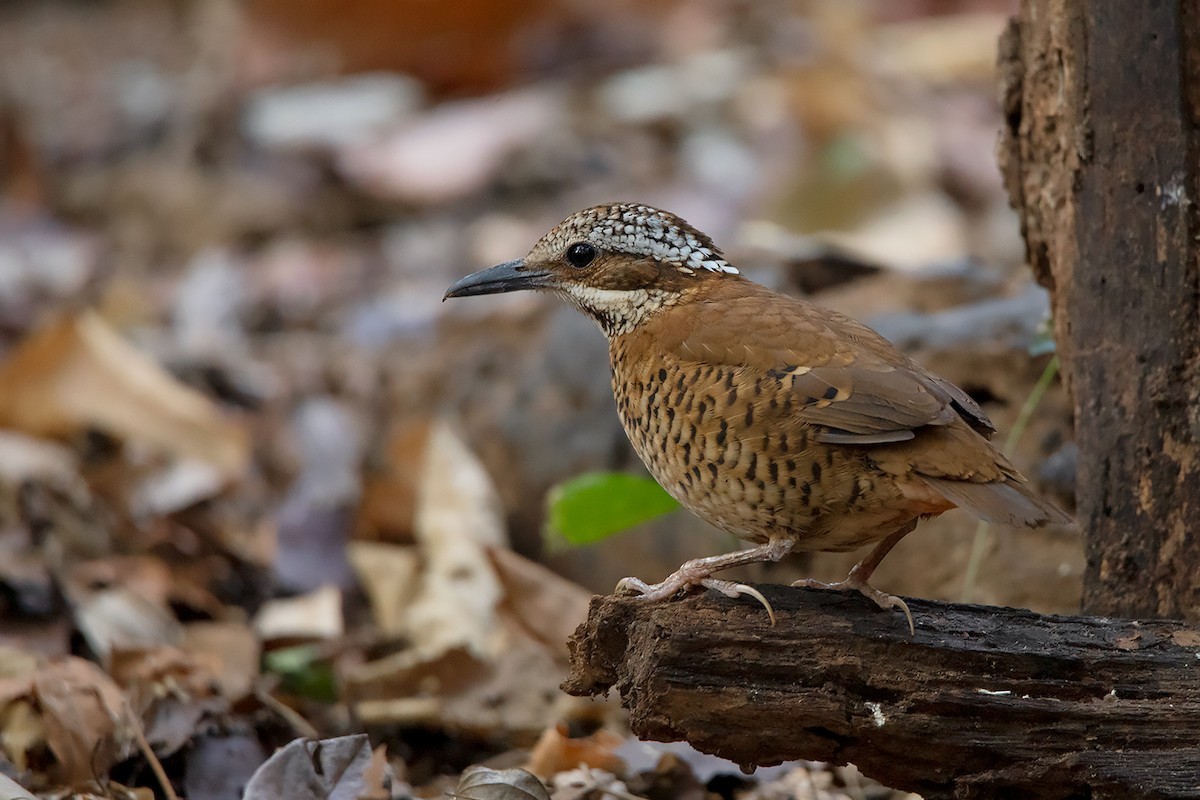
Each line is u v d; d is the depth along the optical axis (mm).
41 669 9586
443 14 22609
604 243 9156
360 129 21594
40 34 27547
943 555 10938
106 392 14391
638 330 8891
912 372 8062
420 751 10578
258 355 17016
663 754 9656
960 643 7566
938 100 21203
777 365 8055
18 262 19391
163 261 20031
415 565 12789
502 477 13984
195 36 25844
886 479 7801
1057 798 7520
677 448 8328
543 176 20297
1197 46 8281
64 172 21891
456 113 21812
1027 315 11672
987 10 24156
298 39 22828
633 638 7676
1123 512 8578
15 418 14234
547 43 23266
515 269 9477
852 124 19344
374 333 16844
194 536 13656
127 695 9695
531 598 11633
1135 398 8508
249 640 11633
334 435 15039
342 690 11016
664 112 21078
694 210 18703
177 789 9305
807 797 9500
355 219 20391
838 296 13477
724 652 7520
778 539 8172
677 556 12414
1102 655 7566
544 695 10898
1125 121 8484
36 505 12891
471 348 15195
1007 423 11320
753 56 22781
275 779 8273
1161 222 8383
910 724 7492
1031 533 10648
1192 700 7445
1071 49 8711
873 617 7664
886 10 24078
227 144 21781
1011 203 9992
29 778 9078
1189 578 8305
